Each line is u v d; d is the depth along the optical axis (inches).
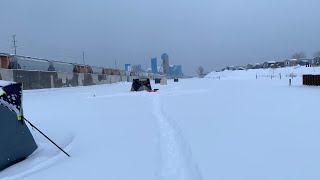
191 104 790.5
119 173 283.4
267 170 264.5
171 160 310.5
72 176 283.0
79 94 1450.5
